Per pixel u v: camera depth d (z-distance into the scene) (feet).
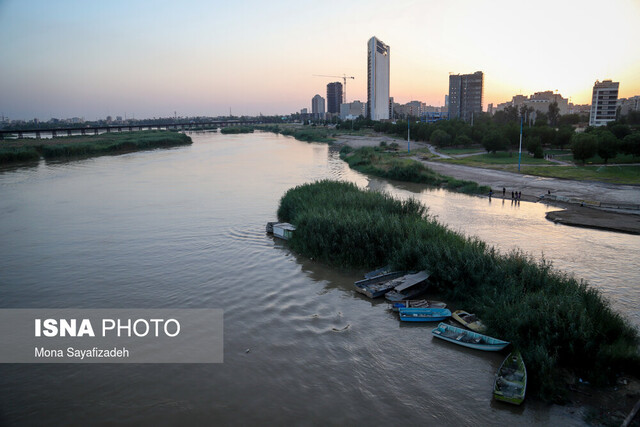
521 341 73.72
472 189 227.20
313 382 70.03
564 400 62.85
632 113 620.49
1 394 67.92
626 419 57.88
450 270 98.02
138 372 73.36
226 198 214.28
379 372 72.38
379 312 93.20
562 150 392.27
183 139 597.93
